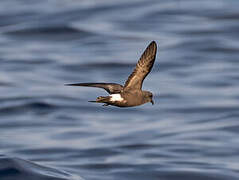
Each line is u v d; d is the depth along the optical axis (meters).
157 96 32.22
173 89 33.16
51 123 28.44
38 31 43.41
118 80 35.03
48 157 23.84
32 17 46.19
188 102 31.14
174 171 21.64
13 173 18.55
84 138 26.19
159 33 42.16
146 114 29.77
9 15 46.94
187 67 36.34
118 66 36.97
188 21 44.09
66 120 28.86
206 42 39.81
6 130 27.77
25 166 19.14
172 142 25.34
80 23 44.53
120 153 24.06
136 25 43.94
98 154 23.98
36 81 34.56
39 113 29.62
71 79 35.16
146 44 40.38
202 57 37.75
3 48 40.66
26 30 43.62
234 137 25.89
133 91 12.20
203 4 47.47
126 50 39.50
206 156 23.61
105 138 26.19
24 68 36.91
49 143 25.59
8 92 32.72
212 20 43.97
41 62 37.88
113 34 42.38
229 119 28.41
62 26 43.78
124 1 49.03
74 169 21.88
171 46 39.59
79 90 33.09
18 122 28.66
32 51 39.91
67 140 25.98
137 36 41.78
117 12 46.69
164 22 44.22
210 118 28.83
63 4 49.06
